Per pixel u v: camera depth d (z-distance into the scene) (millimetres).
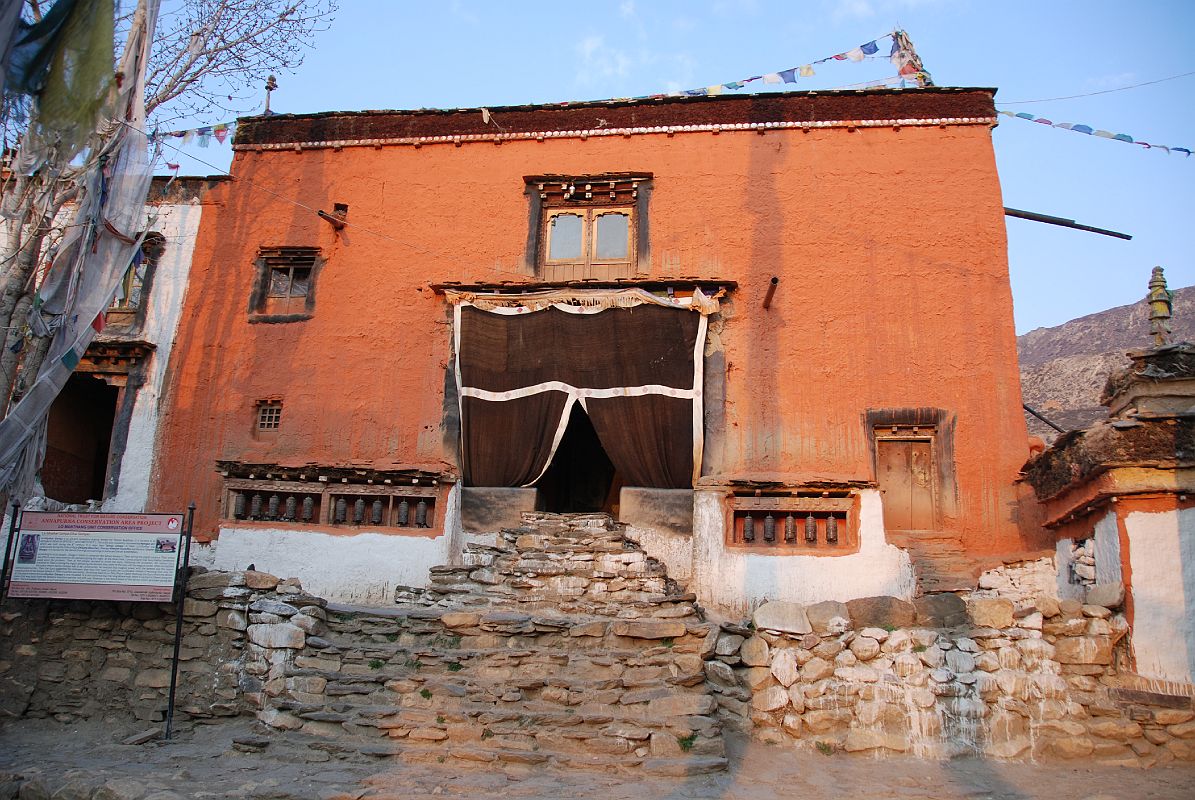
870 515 15547
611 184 18844
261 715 11961
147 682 12734
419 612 13398
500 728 11344
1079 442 13078
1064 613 11930
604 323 17578
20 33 12156
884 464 17047
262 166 19984
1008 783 10492
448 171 19500
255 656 12680
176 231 19719
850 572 15328
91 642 13125
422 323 18625
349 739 11484
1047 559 14992
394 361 18469
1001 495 16469
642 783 10477
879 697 11609
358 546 16328
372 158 19781
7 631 13281
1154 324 13469
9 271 12836
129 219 13320
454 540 16391
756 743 11617
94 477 20844
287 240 19438
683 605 13719
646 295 17500
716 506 15977
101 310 13188
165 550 12602
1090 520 13312
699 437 16984
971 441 16766
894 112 18594
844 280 17781
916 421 16969
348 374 18516
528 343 17734
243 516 16922
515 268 18766
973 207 17906
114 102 13047
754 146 18750
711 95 19031
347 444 18109
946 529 16406
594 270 18734
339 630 13203
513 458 17375
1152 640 11539
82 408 20500
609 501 19672
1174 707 11109
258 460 18141
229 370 18781
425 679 12109
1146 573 11781
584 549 15219
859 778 10664
